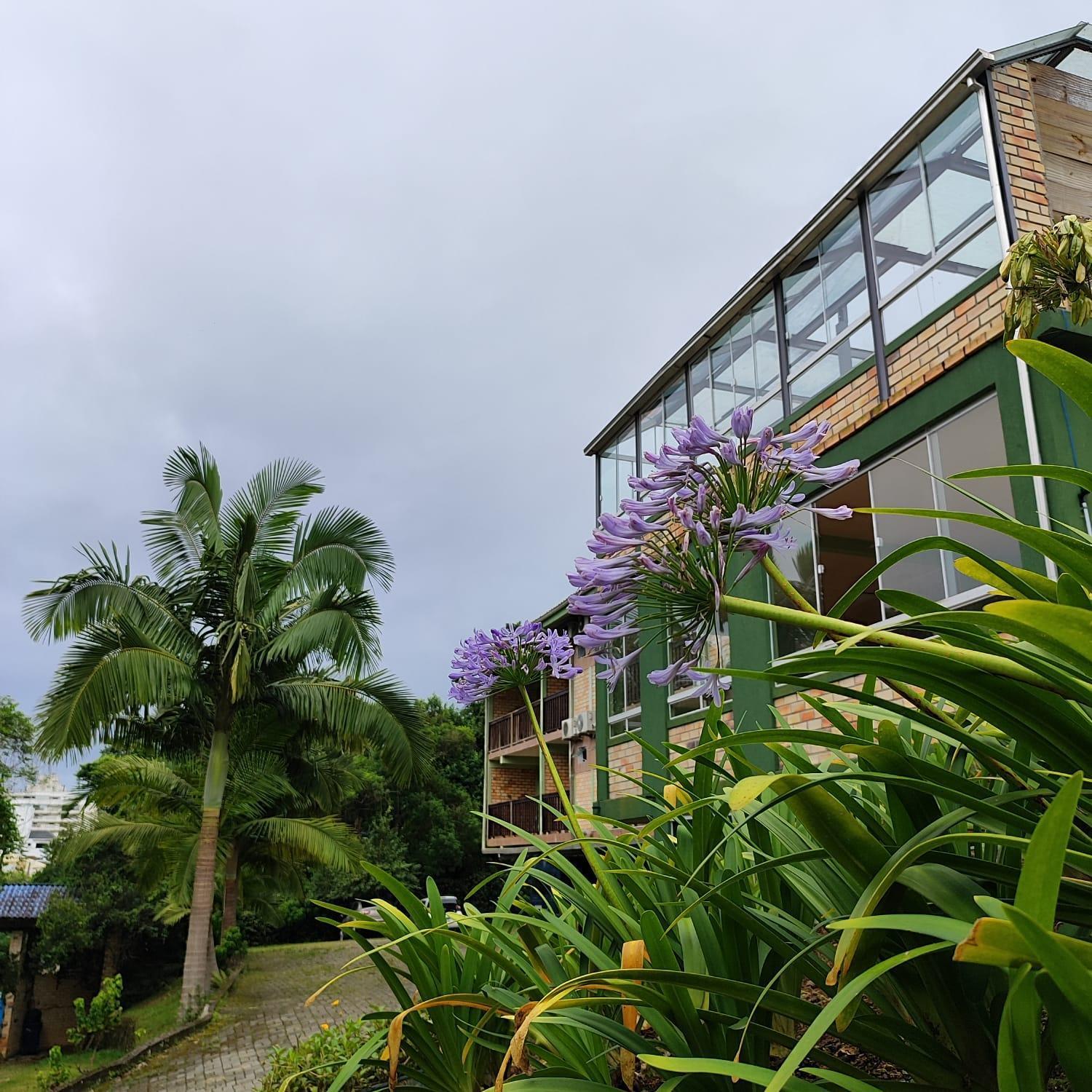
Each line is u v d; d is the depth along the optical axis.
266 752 18.00
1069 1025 0.93
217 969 18.55
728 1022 1.50
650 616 1.92
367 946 2.50
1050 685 1.13
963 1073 1.33
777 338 11.13
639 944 1.57
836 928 1.06
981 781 1.66
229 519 16.81
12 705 30.89
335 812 22.09
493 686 2.94
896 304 9.02
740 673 1.40
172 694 15.10
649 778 3.04
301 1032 13.61
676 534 1.87
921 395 8.38
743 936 1.74
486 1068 2.38
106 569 15.18
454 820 35.38
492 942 2.45
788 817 2.09
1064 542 1.19
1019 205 7.75
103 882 24.20
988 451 7.67
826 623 1.58
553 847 2.38
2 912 24.67
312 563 16.27
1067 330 6.84
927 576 8.16
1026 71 8.28
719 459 1.88
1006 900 1.38
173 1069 11.98
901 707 1.37
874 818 1.51
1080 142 8.32
